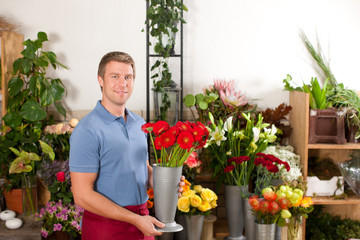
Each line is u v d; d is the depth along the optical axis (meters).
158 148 1.71
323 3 3.17
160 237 2.59
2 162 2.81
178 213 2.61
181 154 1.79
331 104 2.94
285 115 3.22
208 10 3.14
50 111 3.14
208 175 3.05
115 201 1.73
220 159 2.82
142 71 3.16
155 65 2.87
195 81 3.19
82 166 1.66
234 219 2.71
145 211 1.84
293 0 3.16
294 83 3.21
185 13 3.13
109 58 1.72
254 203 2.32
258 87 3.21
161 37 2.81
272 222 2.40
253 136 2.72
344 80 3.23
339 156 3.22
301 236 2.82
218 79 3.19
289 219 2.65
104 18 3.12
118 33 3.13
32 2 3.06
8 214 2.79
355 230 3.09
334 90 3.02
